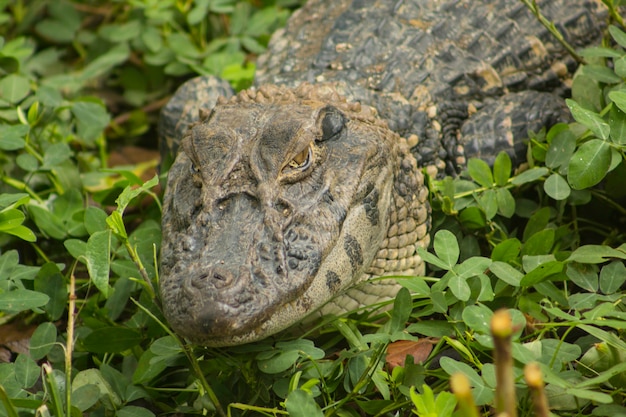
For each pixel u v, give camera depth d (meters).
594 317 5.41
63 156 8.04
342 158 6.21
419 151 7.65
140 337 6.23
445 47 8.30
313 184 5.93
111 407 5.71
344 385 5.59
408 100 7.78
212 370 5.82
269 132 5.95
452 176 7.88
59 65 11.26
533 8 7.61
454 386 3.72
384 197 6.46
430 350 5.90
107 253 5.48
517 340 5.38
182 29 11.17
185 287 5.22
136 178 7.54
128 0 10.68
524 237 6.98
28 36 11.69
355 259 6.00
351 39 8.29
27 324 7.04
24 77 9.34
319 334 6.20
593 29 9.03
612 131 6.38
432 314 6.57
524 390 5.17
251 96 6.89
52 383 5.19
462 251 7.05
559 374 5.24
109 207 8.51
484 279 5.85
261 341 5.72
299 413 5.00
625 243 6.39
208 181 5.82
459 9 8.66
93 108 8.92
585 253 6.10
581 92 7.35
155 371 5.86
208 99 8.55
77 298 7.38
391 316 5.84
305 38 8.79
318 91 6.93
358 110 6.86
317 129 6.11
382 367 5.74
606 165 6.30
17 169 8.36
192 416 5.90
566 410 5.41
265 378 5.68
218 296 5.12
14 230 6.48
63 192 8.01
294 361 5.45
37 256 7.80
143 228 7.31
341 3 9.05
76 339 6.41
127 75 11.01
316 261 5.55
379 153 6.46
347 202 5.97
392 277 6.14
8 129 7.88
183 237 5.61
